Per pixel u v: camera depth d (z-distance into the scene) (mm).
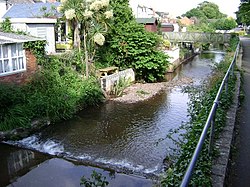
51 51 21031
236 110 6211
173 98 16156
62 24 23266
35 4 26906
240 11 33719
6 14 24828
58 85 13430
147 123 11914
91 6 14766
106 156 8820
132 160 8523
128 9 20484
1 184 7512
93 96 14453
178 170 3945
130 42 18984
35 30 20219
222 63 19781
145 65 19281
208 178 3277
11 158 8844
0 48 12016
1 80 12125
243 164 4137
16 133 10188
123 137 10367
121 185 7102
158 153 8930
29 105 11398
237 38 30875
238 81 9352
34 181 7520
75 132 10844
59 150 9289
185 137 6086
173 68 25688
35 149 9359
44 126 11242
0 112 10539
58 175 7770
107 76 16312
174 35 37125
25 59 13273
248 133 5375
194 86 17906
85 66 16078
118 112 13414
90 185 6922
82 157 8781
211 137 3756
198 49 42219
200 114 5805
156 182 6910
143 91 17641
